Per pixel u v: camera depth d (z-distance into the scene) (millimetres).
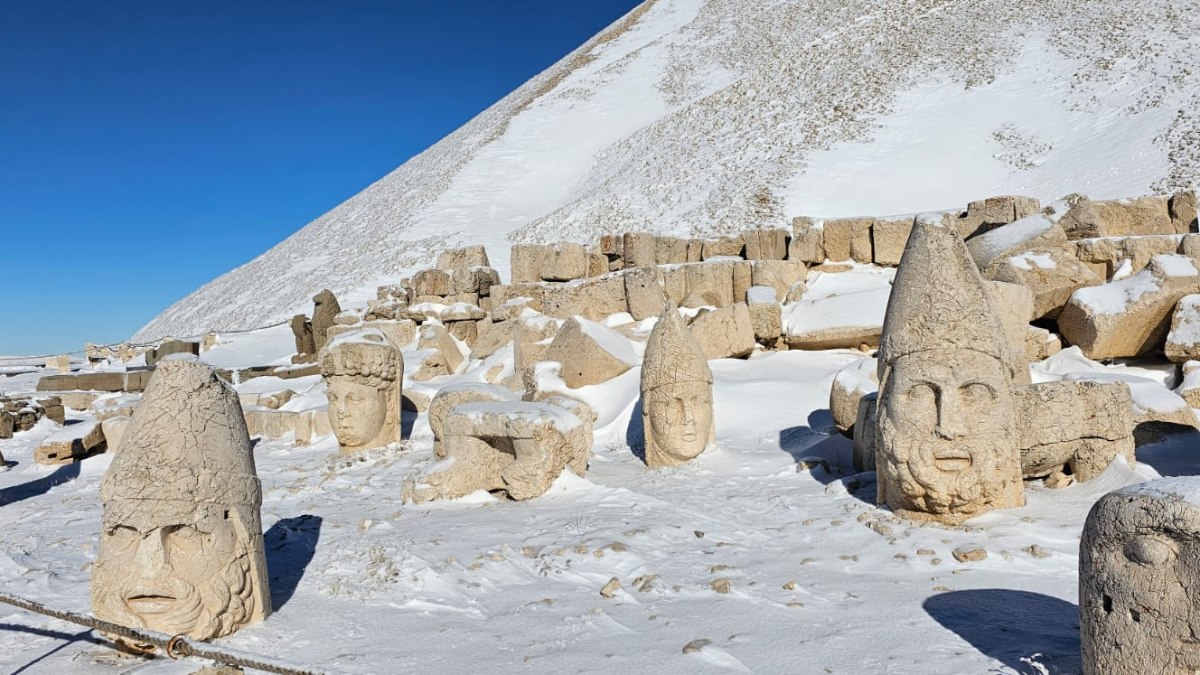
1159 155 35625
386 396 12867
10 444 18281
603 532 7055
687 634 4867
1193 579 3328
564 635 4945
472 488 8961
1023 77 50906
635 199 53500
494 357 17391
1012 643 4465
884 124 50875
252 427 16281
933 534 6605
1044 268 13859
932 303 6938
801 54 67062
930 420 6824
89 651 4949
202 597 4816
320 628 5172
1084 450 7777
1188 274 12164
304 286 61438
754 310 15258
